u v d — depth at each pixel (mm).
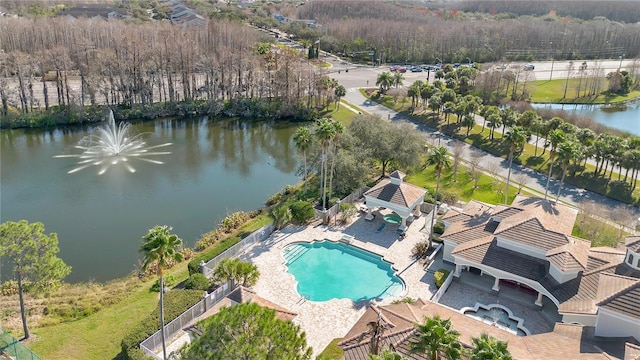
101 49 130875
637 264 44875
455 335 30781
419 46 188000
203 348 27094
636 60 175375
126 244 63344
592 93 151125
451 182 80812
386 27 197750
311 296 51656
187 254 60156
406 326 39375
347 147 77688
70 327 45781
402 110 123000
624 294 40000
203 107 122875
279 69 124688
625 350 36969
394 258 58625
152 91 124875
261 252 59062
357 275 55688
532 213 53844
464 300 50969
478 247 52969
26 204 73938
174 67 125750
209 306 47656
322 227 65625
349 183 74375
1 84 107938
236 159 96188
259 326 27391
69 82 133125
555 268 47656
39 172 85875
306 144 71562
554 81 162875
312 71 125625
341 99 133250
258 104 123000
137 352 40281
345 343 39375
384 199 63812
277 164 94188
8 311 47750
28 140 102250
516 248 51562
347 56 190625
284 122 119625
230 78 125312
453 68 162375
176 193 79375
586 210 65062
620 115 137625
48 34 147375
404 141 78875
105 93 116625
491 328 41500
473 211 60719
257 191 81062
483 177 82312
